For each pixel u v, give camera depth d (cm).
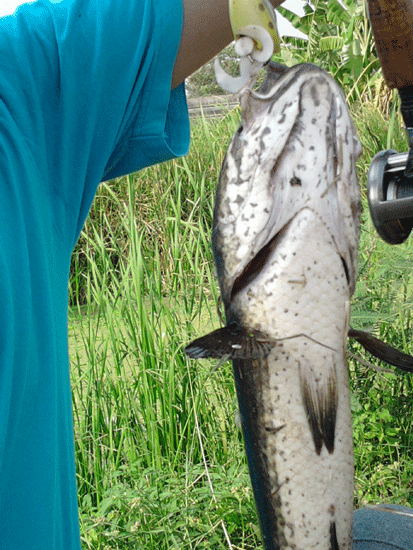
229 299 97
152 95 98
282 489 101
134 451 300
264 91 98
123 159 104
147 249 452
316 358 96
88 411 318
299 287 94
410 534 154
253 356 92
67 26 91
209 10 97
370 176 104
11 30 89
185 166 434
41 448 75
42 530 73
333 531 100
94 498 296
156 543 238
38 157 85
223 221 97
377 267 325
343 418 99
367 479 275
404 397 297
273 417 100
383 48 91
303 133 92
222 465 284
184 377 316
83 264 505
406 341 304
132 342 335
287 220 93
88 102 91
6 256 73
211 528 237
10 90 84
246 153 94
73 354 390
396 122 522
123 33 93
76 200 90
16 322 71
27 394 75
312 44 782
